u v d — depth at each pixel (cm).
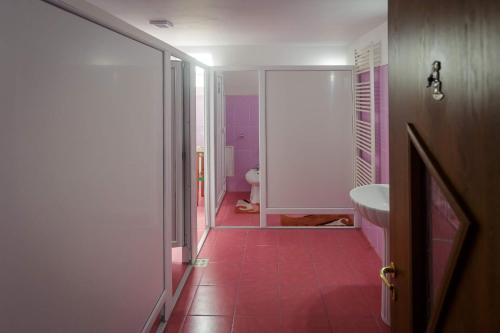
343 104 426
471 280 69
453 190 75
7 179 100
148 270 212
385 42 330
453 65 74
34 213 112
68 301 131
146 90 206
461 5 71
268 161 434
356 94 417
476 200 67
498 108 60
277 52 489
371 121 337
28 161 109
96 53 150
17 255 105
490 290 63
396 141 109
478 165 66
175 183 326
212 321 246
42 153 115
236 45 486
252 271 322
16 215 104
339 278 308
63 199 127
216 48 489
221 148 556
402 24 103
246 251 369
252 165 611
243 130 604
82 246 140
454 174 75
